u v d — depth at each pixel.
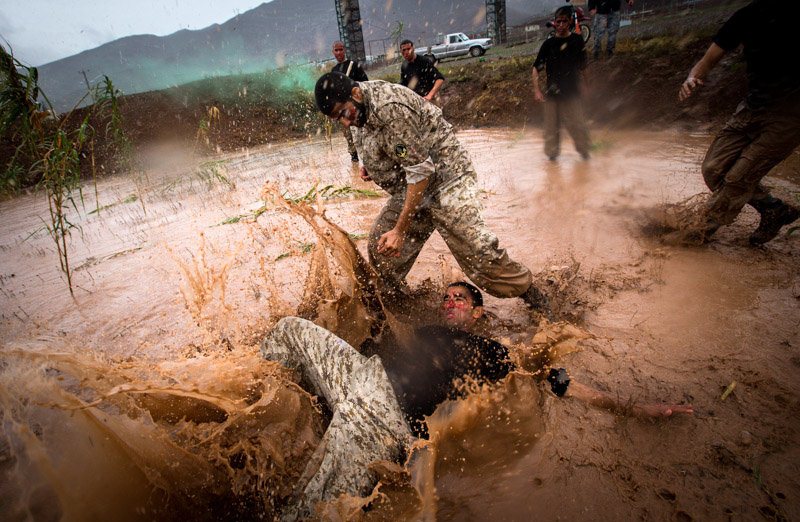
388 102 2.46
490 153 8.70
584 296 3.37
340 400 1.96
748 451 2.00
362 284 3.00
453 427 2.13
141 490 1.82
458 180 2.79
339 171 8.45
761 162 3.37
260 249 4.90
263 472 2.02
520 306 3.35
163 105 16.39
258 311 3.60
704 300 3.15
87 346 3.35
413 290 3.59
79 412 1.83
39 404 1.76
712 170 3.68
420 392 2.10
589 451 2.07
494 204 5.57
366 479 1.82
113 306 4.04
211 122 15.98
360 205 6.17
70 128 14.08
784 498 1.78
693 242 3.93
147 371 2.10
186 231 5.97
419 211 2.93
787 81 3.09
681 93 3.57
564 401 2.36
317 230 2.85
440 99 13.82
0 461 2.20
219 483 1.96
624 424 2.20
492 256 2.73
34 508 1.97
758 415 2.18
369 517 1.80
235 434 2.14
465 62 18.83
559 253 4.09
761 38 3.10
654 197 5.16
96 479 1.78
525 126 11.54
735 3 17.06
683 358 2.63
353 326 3.01
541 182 6.27
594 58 11.38
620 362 2.66
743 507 1.76
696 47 10.12
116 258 5.32
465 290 2.93
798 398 2.24
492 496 1.90
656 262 3.75
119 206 8.38
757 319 2.87
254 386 2.19
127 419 1.91
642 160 6.92
